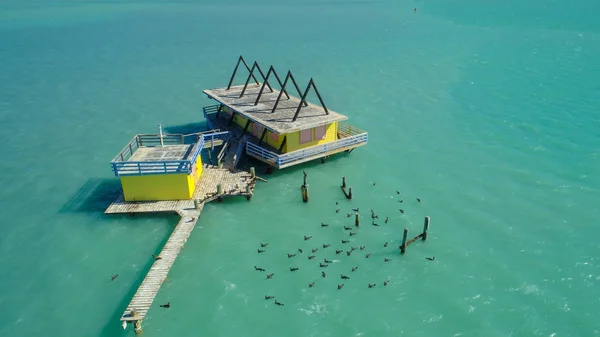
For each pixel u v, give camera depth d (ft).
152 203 116.67
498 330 85.81
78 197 130.31
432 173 141.59
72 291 95.96
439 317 88.79
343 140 140.15
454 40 339.98
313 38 373.81
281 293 94.43
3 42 357.00
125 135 176.65
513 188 132.46
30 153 161.07
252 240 109.81
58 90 235.61
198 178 127.24
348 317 88.74
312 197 127.24
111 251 106.83
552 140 162.91
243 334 85.30
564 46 299.99
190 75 262.26
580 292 94.27
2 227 116.67
